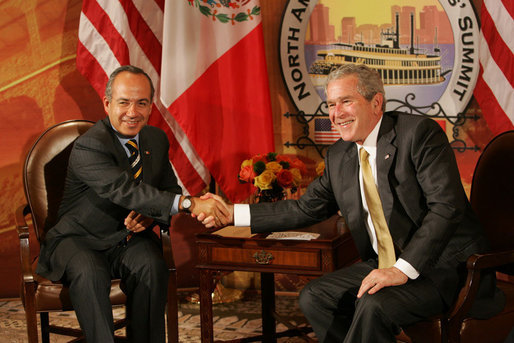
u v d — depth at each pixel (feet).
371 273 7.14
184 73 11.19
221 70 11.40
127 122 8.61
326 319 7.86
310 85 12.30
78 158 8.61
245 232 9.08
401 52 12.12
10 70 12.20
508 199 8.50
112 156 8.69
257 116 11.46
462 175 12.24
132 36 11.45
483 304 7.36
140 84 8.57
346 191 8.01
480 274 7.20
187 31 11.19
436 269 7.29
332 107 7.68
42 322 9.68
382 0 12.01
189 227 12.87
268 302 9.80
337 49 12.18
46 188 9.33
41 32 12.25
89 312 7.90
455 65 12.07
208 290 8.88
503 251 7.25
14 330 10.68
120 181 8.43
